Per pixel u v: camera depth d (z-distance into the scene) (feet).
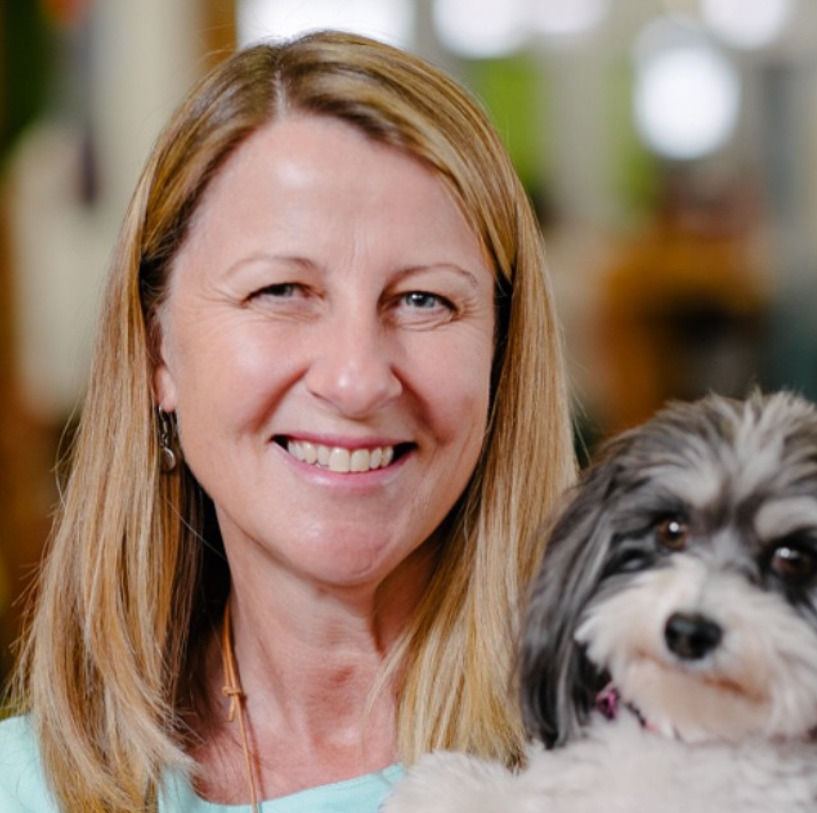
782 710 8.61
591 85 31.58
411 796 9.40
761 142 31.65
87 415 10.98
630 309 31.71
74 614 10.84
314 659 10.42
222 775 10.46
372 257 9.60
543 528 10.18
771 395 9.97
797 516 8.68
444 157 9.81
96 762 10.44
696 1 31.30
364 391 9.46
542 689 9.60
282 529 9.87
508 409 10.64
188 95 10.36
